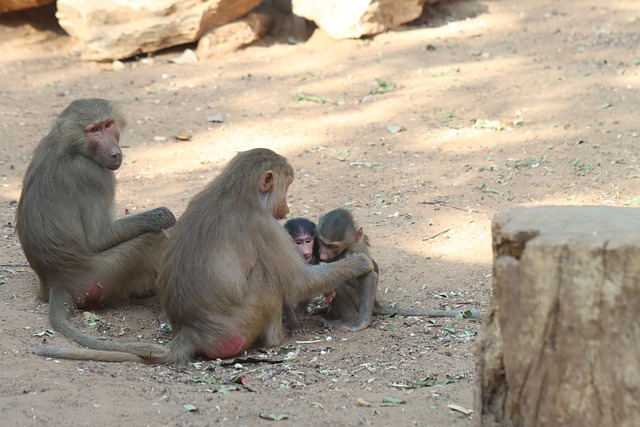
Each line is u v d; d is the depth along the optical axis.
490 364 7.04
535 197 15.19
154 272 11.87
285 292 10.53
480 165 16.64
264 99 20.33
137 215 11.80
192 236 10.27
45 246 11.21
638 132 17.36
